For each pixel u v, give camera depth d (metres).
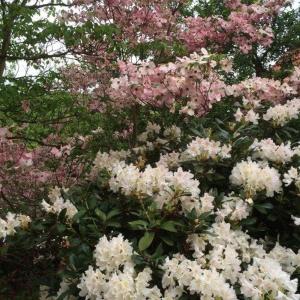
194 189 2.77
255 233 3.15
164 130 4.27
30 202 4.92
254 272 2.43
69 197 3.09
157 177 2.79
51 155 5.34
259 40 5.71
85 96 5.09
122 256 2.40
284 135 3.80
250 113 3.79
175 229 2.53
